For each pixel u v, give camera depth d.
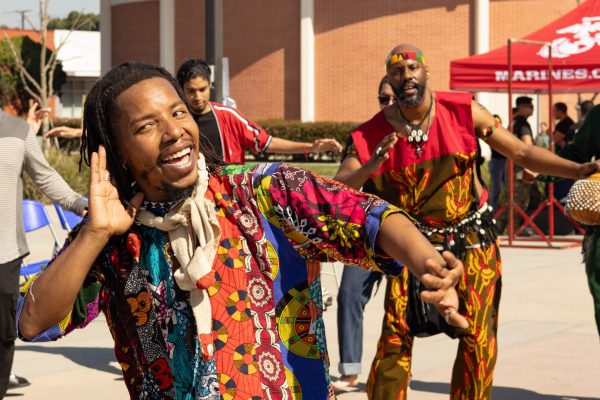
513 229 16.12
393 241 2.48
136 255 2.65
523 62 15.54
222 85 12.03
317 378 2.65
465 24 32.50
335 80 34.59
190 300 2.60
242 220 2.64
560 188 16.36
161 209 2.66
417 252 2.41
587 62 15.15
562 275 12.11
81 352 8.36
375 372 5.09
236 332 2.61
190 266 2.56
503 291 10.88
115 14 40.12
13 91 43.91
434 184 5.08
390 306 5.10
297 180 2.64
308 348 2.66
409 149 5.09
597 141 6.00
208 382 2.59
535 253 14.39
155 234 2.66
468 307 5.00
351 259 2.61
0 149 6.11
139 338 2.68
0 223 6.07
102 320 9.82
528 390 6.79
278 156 34.69
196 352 2.60
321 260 2.68
